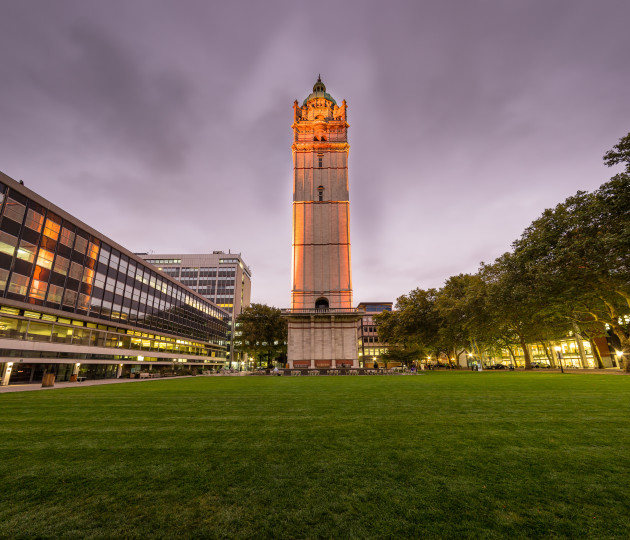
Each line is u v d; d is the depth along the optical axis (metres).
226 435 8.04
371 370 48.31
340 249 57.06
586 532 3.76
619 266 26.00
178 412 11.30
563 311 33.72
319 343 52.41
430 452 6.55
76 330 42.47
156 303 62.53
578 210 27.80
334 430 8.42
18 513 4.31
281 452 6.66
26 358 34.50
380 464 5.94
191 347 79.62
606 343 58.47
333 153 61.75
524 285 32.00
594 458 6.08
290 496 4.75
